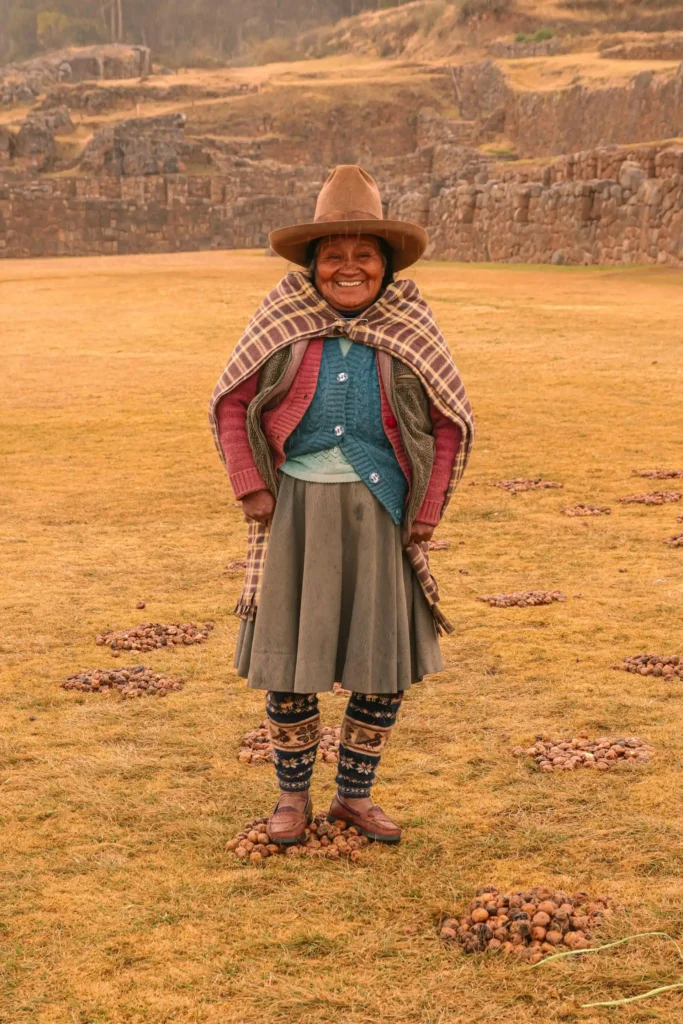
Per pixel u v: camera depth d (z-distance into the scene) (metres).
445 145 86.00
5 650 6.41
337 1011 2.99
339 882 3.70
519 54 104.25
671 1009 2.95
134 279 40.19
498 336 23.84
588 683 5.69
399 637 3.86
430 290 33.50
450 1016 2.95
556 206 47.06
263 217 80.44
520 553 8.66
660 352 21.00
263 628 3.82
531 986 3.07
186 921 3.46
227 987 3.11
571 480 11.43
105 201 81.44
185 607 7.29
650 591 7.45
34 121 97.31
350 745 4.03
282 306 3.88
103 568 8.40
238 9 188.38
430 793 4.39
